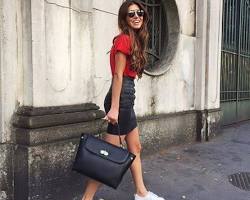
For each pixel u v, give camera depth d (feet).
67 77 12.17
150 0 19.03
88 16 12.83
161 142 19.03
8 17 10.80
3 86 10.91
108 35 14.97
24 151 10.93
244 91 30.27
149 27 19.07
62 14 11.81
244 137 23.75
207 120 22.31
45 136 11.24
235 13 27.76
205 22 21.84
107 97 10.52
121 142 10.46
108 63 14.98
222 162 17.65
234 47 28.07
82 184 12.55
